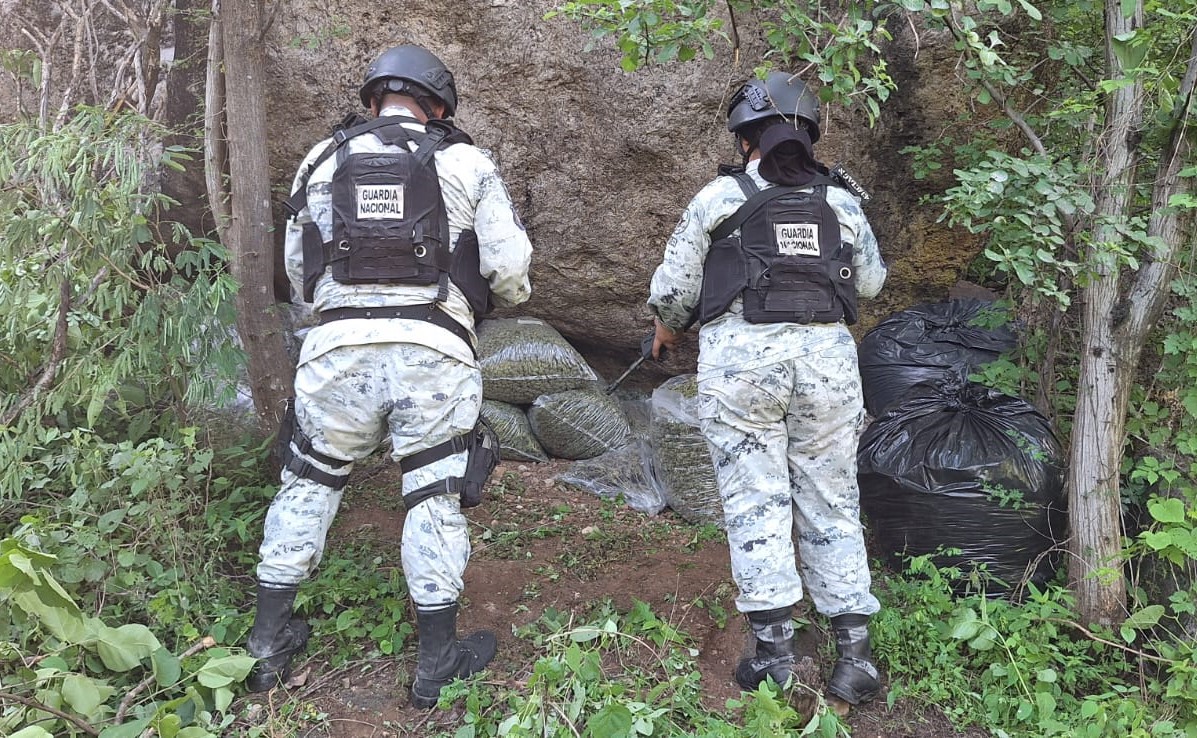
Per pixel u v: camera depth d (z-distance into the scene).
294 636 2.65
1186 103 2.47
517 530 3.55
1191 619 2.65
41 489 3.16
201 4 3.81
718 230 2.53
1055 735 2.42
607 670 2.65
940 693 2.58
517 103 4.01
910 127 3.86
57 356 3.05
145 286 3.05
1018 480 2.94
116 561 2.83
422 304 2.43
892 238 4.11
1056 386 3.33
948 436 3.10
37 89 3.73
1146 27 2.69
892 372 3.72
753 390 2.48
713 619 2.91
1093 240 2.66
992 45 2.60
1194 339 2.62
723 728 2.30
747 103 2.55
